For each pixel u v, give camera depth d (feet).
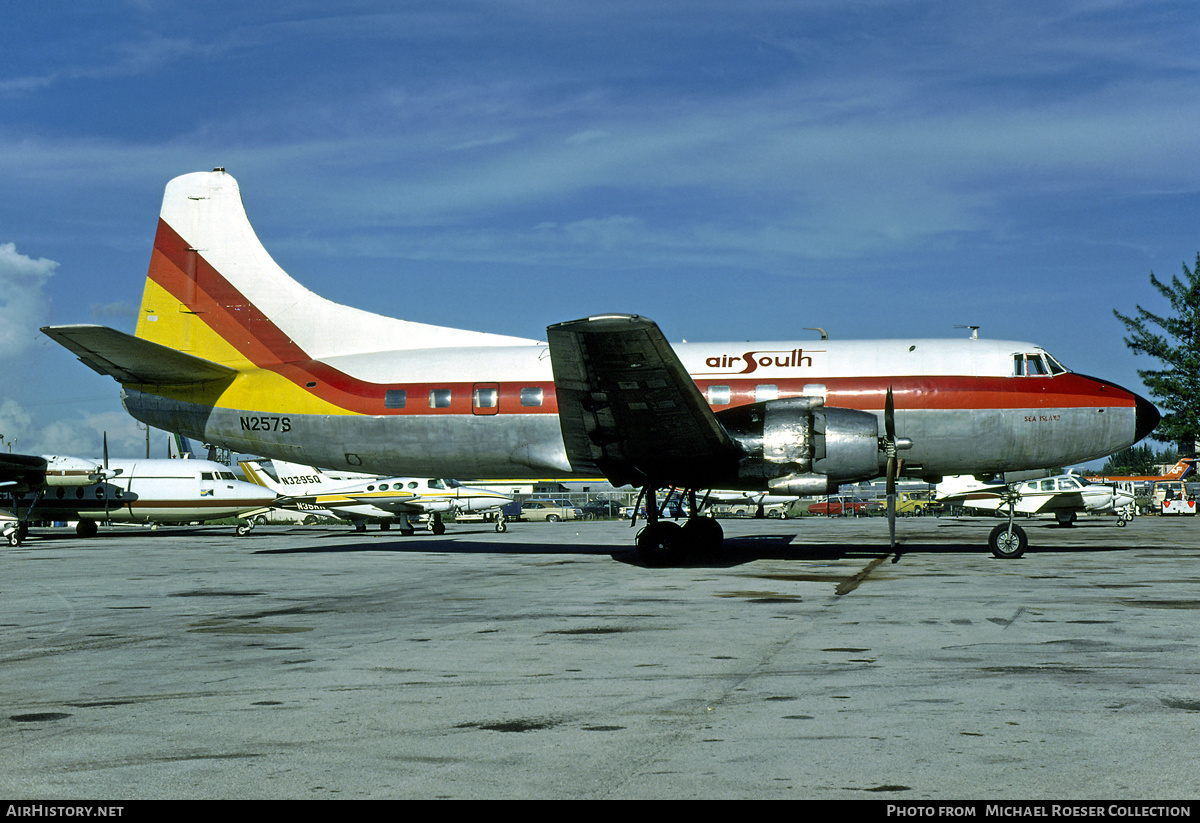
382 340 64.64
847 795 13.70
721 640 26.96
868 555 59.88
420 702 19.69
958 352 58.18
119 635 29.63
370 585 45.03
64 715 18.84
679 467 54.08
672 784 14.24
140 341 56.90
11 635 29.73
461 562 59.52
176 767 15.30
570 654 25.09
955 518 157.28
